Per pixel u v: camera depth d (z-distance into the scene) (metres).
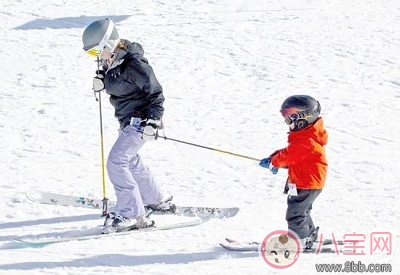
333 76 17.12
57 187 10.26
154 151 12.08
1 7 23.16
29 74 16.61
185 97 15.39
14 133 12.77
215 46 19.38
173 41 19.78
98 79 8.59
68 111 14.20
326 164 7.75
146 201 9.15
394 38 20.61
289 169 7.76
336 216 9.27
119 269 7.36
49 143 12.34
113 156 8.43
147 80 8.20
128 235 8.52
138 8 23.64
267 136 13.11
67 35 20.30
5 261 7.58
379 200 9.95
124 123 8.55
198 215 9.28
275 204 9.79
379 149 12.51
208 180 10.80
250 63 17.95
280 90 16.00
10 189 10.06
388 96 15.82
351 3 25.06
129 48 8.27
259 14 23.19
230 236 8.55
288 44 19.72
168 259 7.73
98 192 10.12
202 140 12.78
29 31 20.59
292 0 25.17
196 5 24.25
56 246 8.09
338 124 13.84
